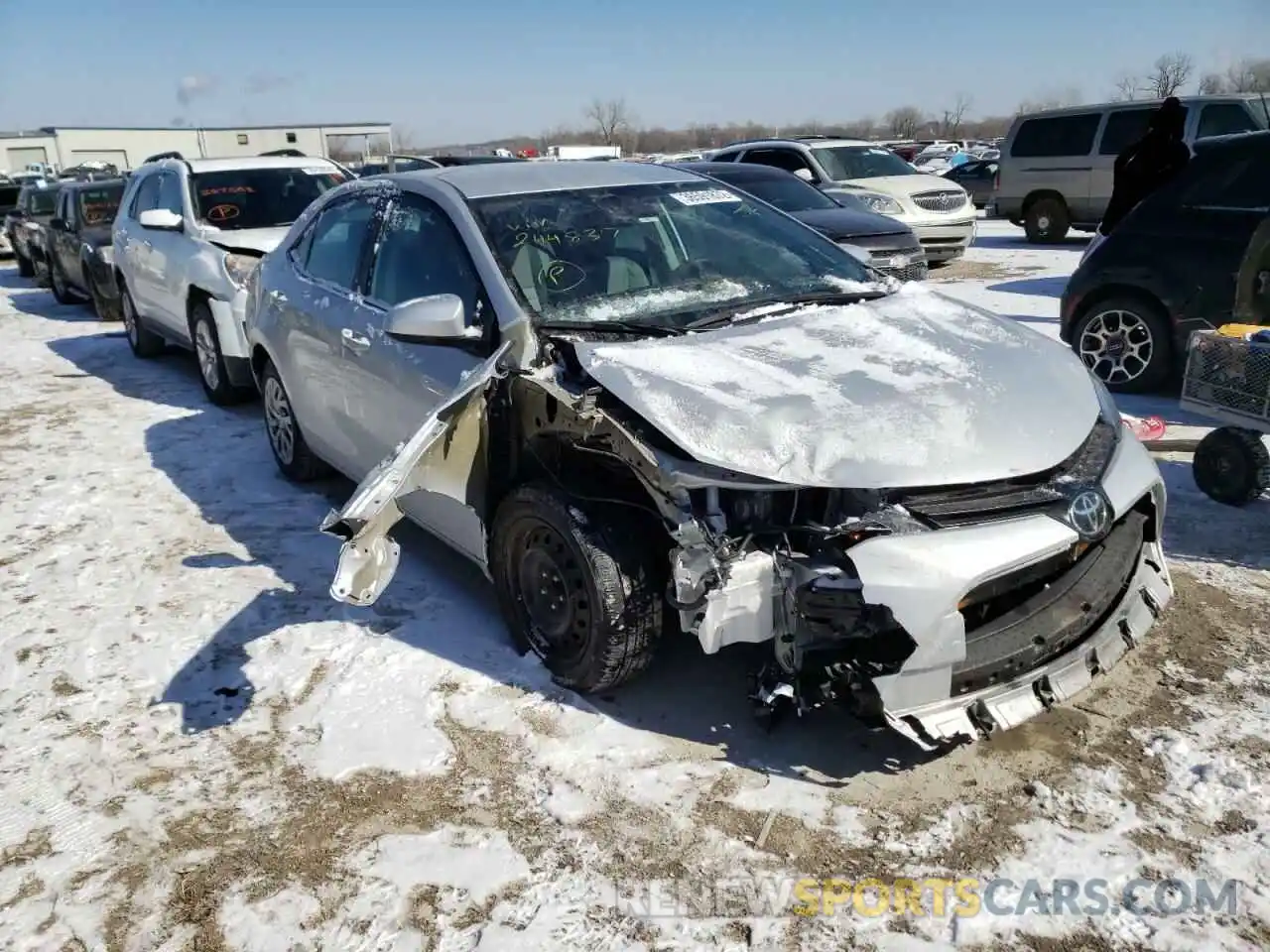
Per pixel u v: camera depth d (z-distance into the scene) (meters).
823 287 4.14
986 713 2.82
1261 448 4.70
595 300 3.74
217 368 7.57
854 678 2.79
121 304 10.62
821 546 2.86
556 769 3.11
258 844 2.87
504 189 4.20
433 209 4.19
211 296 7.36
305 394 5.02
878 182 13.66
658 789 3.00
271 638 3.99
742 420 2.95
